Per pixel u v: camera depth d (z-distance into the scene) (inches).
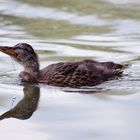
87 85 623.5
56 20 962.1
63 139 454.9
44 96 578.6
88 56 732.0
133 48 772.0
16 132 475.2
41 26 913.5
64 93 588.4
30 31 879.1
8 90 602.5
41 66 682.8
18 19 964.0
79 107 535.5
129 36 845.8
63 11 1023.6
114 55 735.1
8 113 527.5
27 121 502.9
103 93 585.6
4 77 649.6
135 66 681.0
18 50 649.0
